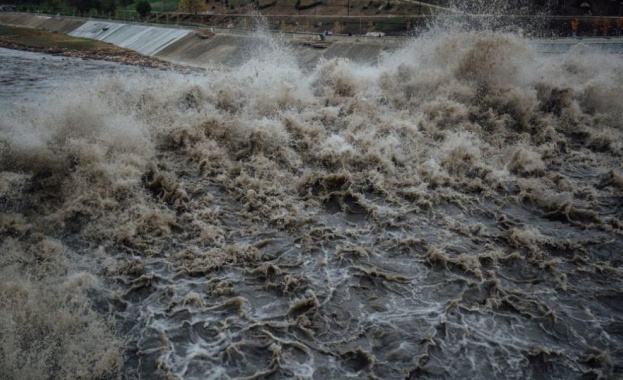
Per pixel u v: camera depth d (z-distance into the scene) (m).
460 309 6.18
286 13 69.31
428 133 10.69
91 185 8.34
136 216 7.88
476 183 9.06
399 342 5.67
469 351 5.56
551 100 12.48
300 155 9.82
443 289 6.54
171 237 7.53
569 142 11.15
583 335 5.82
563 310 6.21
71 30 70.88
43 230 7.49
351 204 8.43
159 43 55.25
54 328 5.70
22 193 8.16
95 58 48.12
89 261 6.91
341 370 5.34
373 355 5.51
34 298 6.05
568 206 8.34
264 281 6.67
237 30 54.06
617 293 6.53
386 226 7.84
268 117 11.07
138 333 5.79
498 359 5.46
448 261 7.02
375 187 8.80
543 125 11.57
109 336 5.70
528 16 43.31
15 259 6.79
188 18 73.12
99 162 8.66
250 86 12.13
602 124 11.74
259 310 6.17
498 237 7.64
